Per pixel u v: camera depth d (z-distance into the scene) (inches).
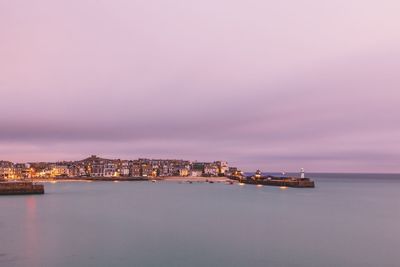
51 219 2413.9
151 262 1376.7
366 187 7204.7
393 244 1673.2
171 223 2256.4
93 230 1999.3
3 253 1491.1
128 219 2426.2
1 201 3747.5
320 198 4264.3
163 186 7741.1
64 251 1526.8
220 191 5713.6
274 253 1509.6
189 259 1416.1
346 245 1651.1
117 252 1514.5
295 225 2191.2
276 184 7332.7
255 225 2186.3
